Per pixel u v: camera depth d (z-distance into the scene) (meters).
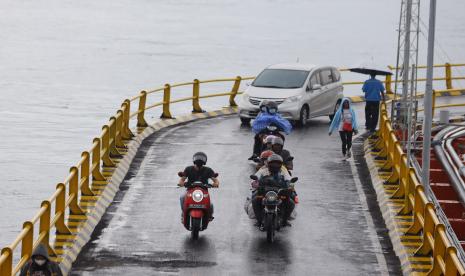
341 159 50.38
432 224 30.58
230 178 44.91
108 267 30.41
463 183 46.19
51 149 88.88
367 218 37.59
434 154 53.19
